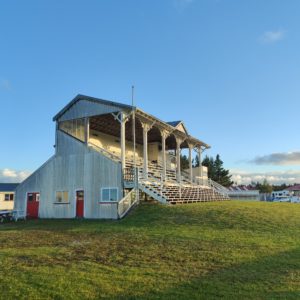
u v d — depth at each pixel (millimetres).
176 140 29984
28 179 26500
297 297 6133
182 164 57438
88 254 9711
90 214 22812
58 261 8867
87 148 23812
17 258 9219
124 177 22250
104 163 22859
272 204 23109
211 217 16031
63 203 24312
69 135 25000
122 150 22375
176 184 28234
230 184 64438
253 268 8086
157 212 18469
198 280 7160
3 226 20156
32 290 6594
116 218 20031
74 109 24859
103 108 23422
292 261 8680
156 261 8812
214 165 63625
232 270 7938
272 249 10070
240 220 15188
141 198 23047
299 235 12359
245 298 6117
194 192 27609
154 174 28578
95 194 22891
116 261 8844
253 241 11250
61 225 18359
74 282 7031
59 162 25031
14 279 7234
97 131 28562
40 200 25562
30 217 25625
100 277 7383
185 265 8406
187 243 11055
